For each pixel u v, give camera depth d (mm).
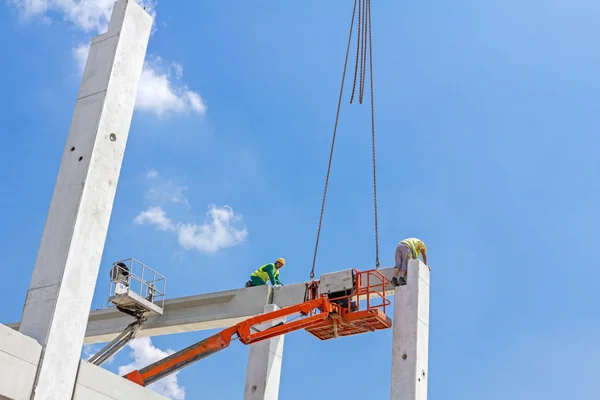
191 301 29016
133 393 15375
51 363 14109
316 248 26359
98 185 15711
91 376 14680
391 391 23281
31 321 14531
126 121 16547
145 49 17359
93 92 16469
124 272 28203
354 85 27891
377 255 26031
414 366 23219
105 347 29188
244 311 28094
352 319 23344
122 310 29016
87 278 15109
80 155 15852
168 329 29672
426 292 24734
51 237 15273
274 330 23031
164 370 21938
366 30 28828
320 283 24672
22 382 13641
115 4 17312
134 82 16891
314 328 23859
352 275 24328
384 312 23797
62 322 14477
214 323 28812
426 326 24344
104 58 16750
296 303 27594
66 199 15523
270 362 25641
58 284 14641
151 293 29188
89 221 15391
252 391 25391
